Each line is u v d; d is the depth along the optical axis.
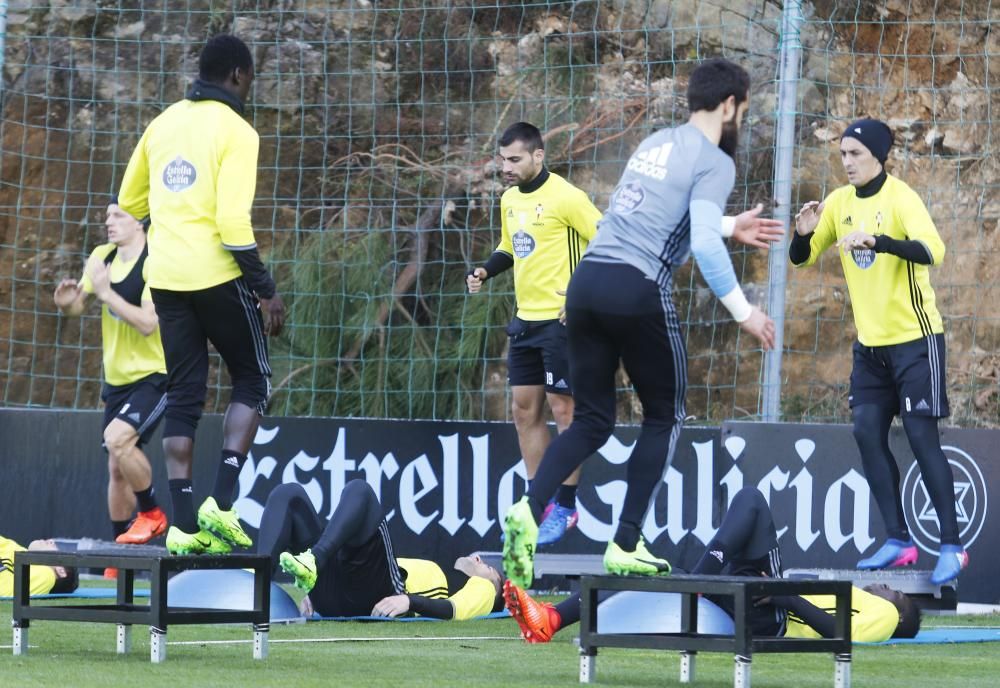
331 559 21.91
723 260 15.05
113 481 28.47
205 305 17.95
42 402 42.62
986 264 39.78
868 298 23.69
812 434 27.77
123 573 17.78
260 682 14.42
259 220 41.03
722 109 15.91
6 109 41.94
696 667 17.38
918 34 41.84
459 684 14.71
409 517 29.89
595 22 37.34
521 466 29.31
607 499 28.81
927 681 16.30
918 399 23.31
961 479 27.03
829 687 15.41
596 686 14.92
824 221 24.59
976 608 26.83
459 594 23.44
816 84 38.91
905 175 40.44
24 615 16.95
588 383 15.74
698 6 39.38
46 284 42.50
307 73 38.88
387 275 38.00
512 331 26.61
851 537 27.39
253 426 18.33
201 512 17.62
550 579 28.75
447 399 37.72
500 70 40.75
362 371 36.41
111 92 42.28
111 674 14.89
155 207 18.20
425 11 40.44
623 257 15.41
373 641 19.56
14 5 42.34
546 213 25.78
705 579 14.37
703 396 38.59
